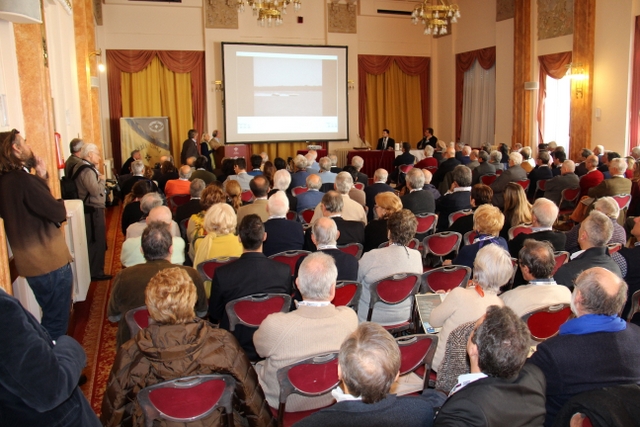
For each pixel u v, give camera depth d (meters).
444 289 3.60
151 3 12.84
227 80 13.42
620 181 6.52
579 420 1.67
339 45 14.30
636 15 10.08
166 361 2.04
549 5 11.87
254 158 8.27
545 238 4.00
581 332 2.11
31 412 1.52
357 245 4.34
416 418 1.60
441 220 6.22
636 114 10.27
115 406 2.04
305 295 2.49
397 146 13.66
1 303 1.37
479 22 13.93
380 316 3.51
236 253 3.96
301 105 14.12
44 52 5.00
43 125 4.92
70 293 3.78
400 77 15.27
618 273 3.27
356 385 1.57
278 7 10.59
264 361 2.80
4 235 3.33
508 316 1.71
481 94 14.14
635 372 2.06
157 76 13.15
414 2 15.02
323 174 7.92
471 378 1.73
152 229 3.12
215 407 2.13
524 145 12.64
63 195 5.61
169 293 2.09
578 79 11.14
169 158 8.73
